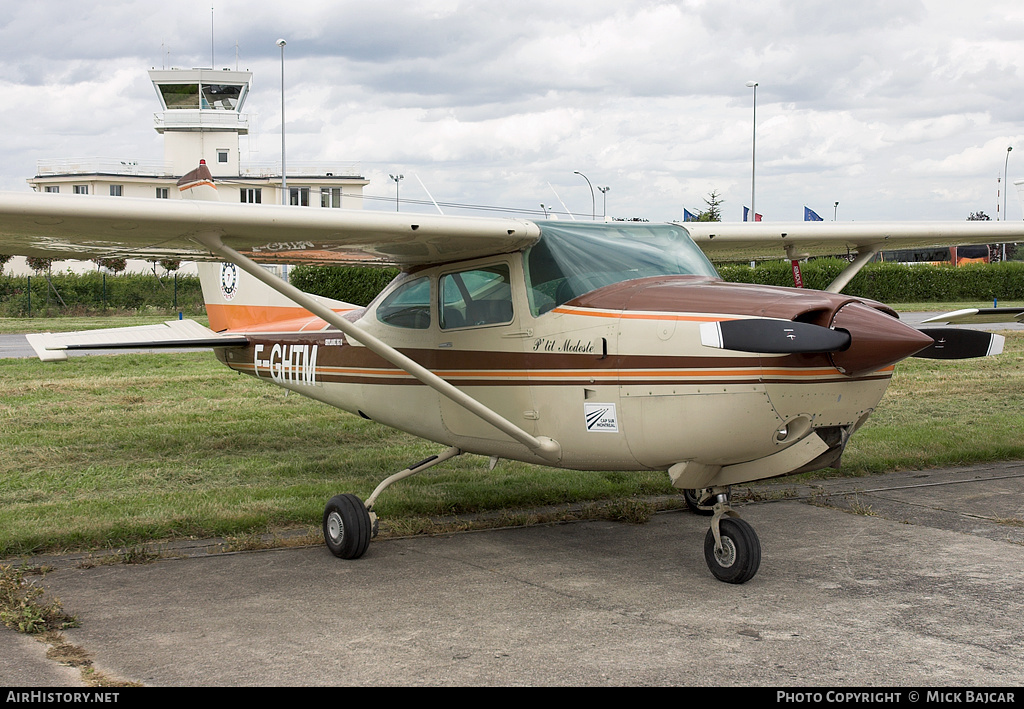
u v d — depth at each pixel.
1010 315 6.87
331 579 4.48
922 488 6.58
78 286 31.05
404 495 6.18
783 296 4.09
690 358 4.13
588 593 4.25
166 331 7.99
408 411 5.79
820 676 3.22
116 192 48.22
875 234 6.62
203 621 3.84
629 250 4.92
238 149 49.47
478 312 5.20
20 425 8.69
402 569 4.67
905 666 3.31
